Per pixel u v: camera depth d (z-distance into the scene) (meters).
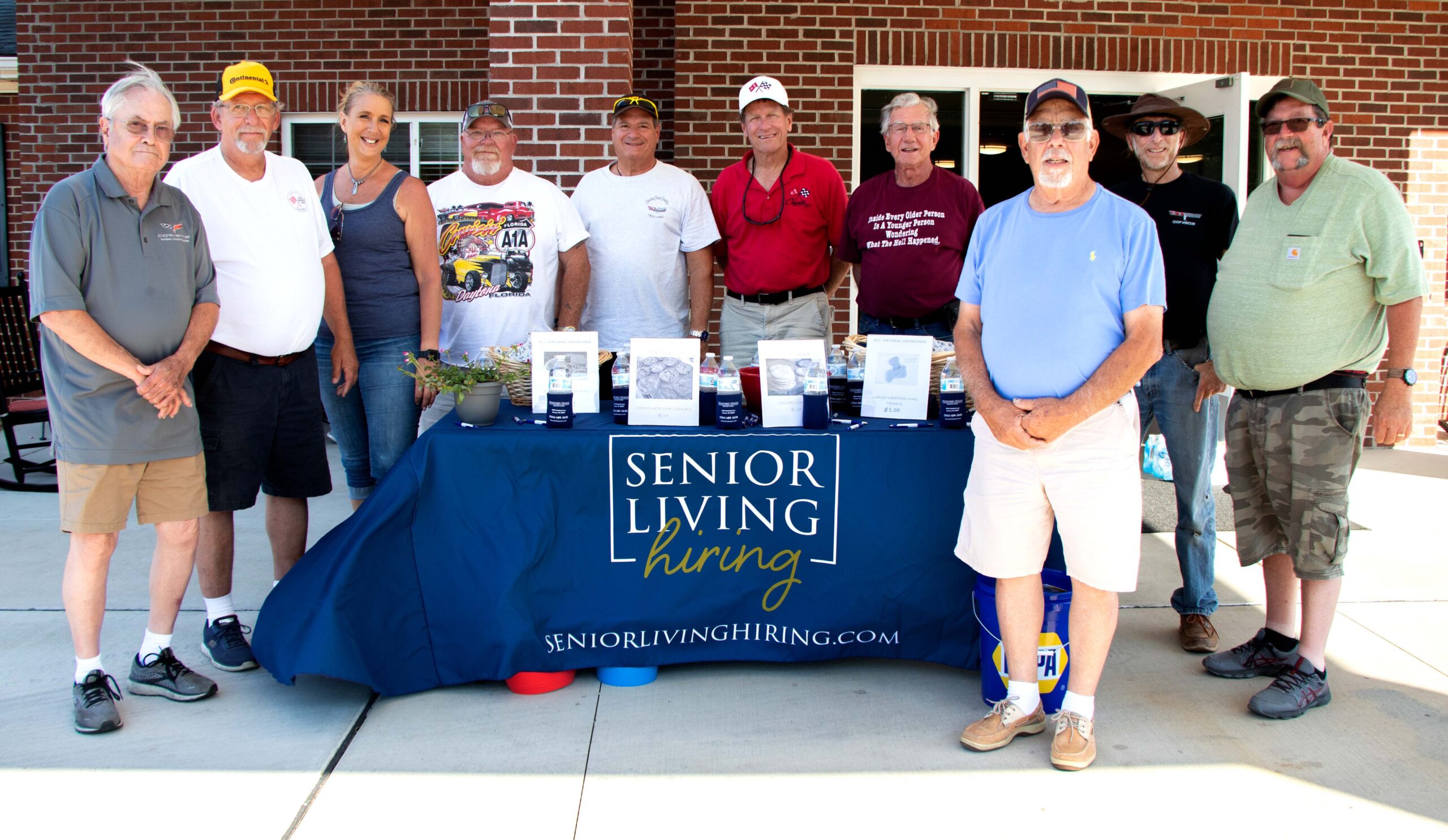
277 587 3.09
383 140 3.57
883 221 4.12
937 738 2.81
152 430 2.80
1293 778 2.59
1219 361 3.10
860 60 6.42
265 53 7.13
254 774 2.58
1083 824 2.38
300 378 3.38
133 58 7.16
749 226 4.27
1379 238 2.78
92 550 2.79
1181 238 3.43
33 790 2.48
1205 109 6.47
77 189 2.67
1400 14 6.70
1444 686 3.15
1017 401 2.60
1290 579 3.19
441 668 3.08
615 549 3.10
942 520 3.12
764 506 3.12
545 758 2.68
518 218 3.84
